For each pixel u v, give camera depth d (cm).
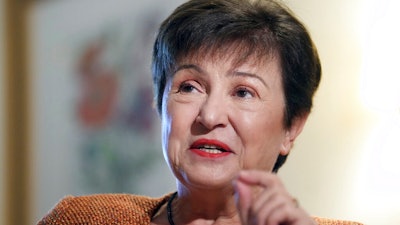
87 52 251
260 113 120
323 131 202
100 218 133
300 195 206
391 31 187
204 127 117
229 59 120
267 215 88
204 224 129
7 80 274
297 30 126
